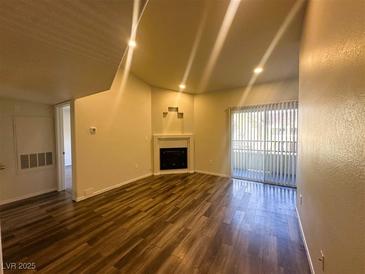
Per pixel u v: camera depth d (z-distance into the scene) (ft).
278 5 6.79
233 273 5.93
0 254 3.29
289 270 6.04
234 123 17.10
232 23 8.02
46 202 11.67
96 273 5.93
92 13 4.01
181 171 19.21
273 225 8.85
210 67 12.80
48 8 3.67
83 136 12.26
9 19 3.85
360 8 2.64
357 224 2.70
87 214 10.02
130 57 12.09
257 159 15.94
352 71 2.93
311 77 6.14
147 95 17.52
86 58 6.05
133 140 16.12
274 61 11.39
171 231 8.36
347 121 3.13
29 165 12.59
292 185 14.25
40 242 7.55
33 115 12.78
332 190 3.91
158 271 6.03
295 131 13.96
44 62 6.14
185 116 19.34
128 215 9.89
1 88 9.12
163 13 7.52
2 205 11.24
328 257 4.18
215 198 12.23
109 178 13.98
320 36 4.93
